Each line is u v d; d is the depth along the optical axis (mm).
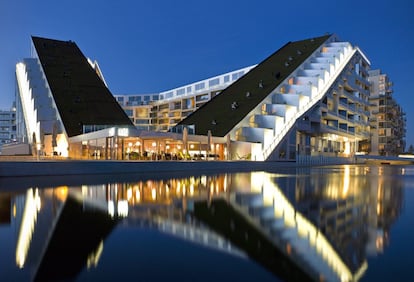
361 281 3494
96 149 35938
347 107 61719
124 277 3576
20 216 7012
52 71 51219
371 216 7254
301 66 55469
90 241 5023
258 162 36000
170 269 3816
